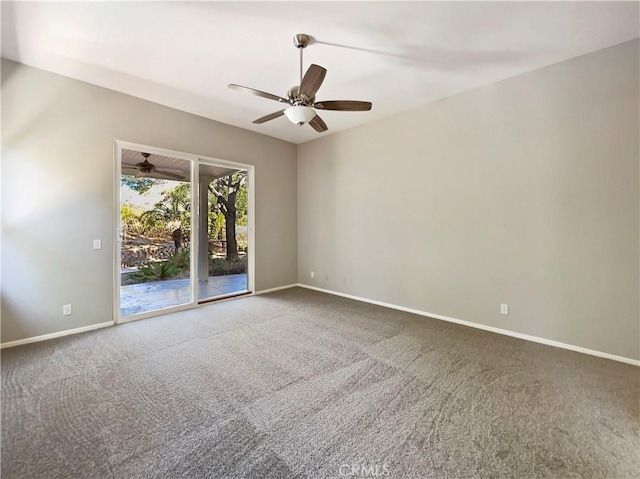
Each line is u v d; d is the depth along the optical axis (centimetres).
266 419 179
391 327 339
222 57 273
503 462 147
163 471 142
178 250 404
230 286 479
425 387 215
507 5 207
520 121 303
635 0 200
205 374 232
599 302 265
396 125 407
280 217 530
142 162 368
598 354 266
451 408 190
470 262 344
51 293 304
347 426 174
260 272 503
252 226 489
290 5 208
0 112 274
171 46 256
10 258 282
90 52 266
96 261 331
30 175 290
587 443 159
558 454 152
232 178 475
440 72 299
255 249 493
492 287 328
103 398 200
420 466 145
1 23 226
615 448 156
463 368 243
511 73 301
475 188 337
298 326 341
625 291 253
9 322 281
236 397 202
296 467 145
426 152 378
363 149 448
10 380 221
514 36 242
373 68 291
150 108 368
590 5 206
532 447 157
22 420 177
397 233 412
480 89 329
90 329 326
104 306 338
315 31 236
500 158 317
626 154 249
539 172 293
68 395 203
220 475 140
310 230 536
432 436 165
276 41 249
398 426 173
